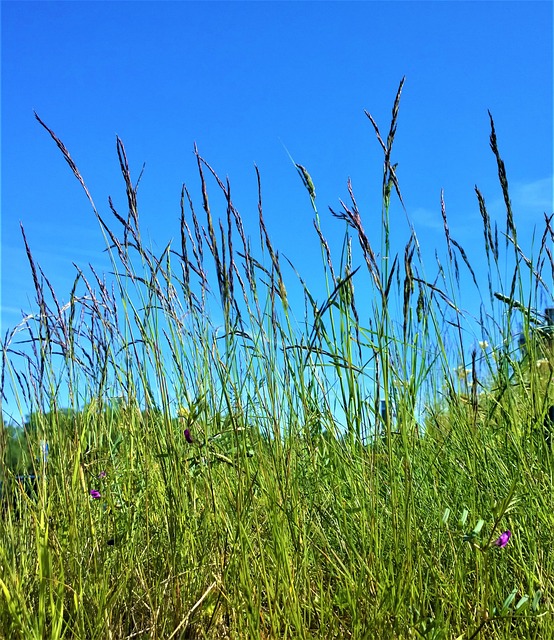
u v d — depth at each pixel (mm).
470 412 819
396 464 690
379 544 645
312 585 689
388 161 637
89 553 689
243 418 706
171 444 705
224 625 674
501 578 674
